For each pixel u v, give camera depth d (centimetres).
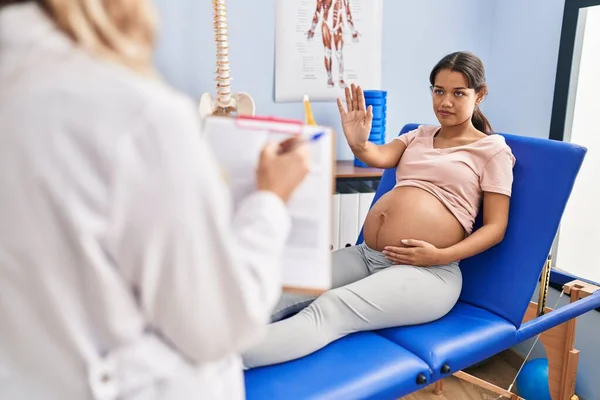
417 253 140
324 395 109
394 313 133
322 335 124
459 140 161
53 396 54
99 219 46
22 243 46
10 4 50
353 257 158
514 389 201
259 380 113
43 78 45
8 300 49
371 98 233
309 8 237
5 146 44
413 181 159
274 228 59
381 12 248
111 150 45
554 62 224
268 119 83
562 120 219
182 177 47
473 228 159
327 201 83
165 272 49
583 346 196
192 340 52
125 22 50
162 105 47
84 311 51
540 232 143
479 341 132
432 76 161
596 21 207
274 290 59
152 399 57
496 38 262
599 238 212
